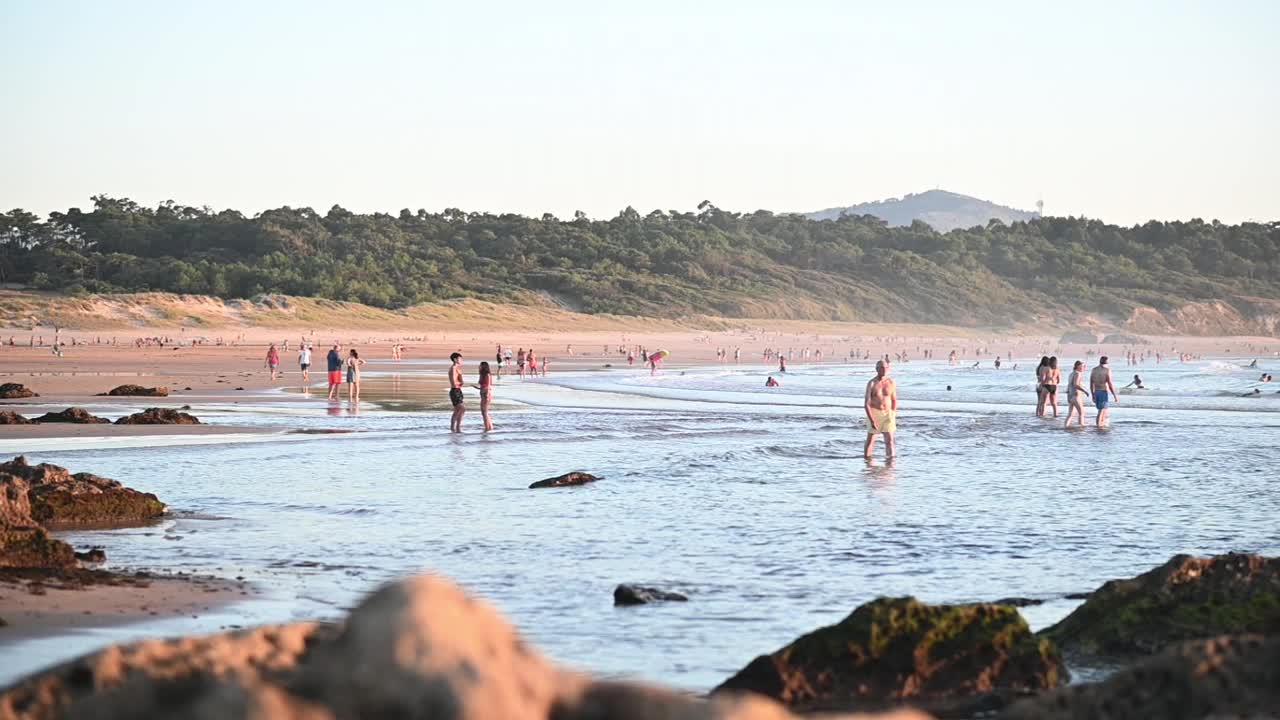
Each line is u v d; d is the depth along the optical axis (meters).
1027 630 13.59
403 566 21.38
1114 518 27.58
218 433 47.19
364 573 20.62
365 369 117.44
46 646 14.71
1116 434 51.69
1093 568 21.67
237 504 29.03
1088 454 42.88
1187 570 15.22
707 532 25.36
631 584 19.62
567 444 44.97
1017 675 13.30
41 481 26.38
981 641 13.34
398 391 80.44
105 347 162.88
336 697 5.61
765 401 75.94
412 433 48.88
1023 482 34.41
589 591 19.39
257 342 193.50
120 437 44.88
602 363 147.62
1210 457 41.91
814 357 180.62
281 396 72.81
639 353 177.38
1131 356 173.50
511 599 18.73
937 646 13.30
